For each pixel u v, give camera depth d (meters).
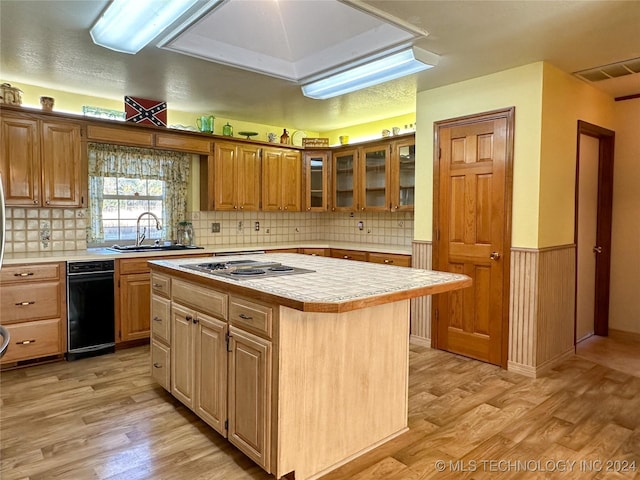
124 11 2.37
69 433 2.44
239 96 4.15
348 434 2.21
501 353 3.53
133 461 2.18
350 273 2.48
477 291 3.69
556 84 3.40
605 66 3.34
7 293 3.32
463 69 3.40
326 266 2.80
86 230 4.22
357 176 5.19
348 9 2.71
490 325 3.61
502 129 3.46
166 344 2.84
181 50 2.96
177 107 4.59
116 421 2.59
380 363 2.35
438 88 3.89
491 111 3.52
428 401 2.90
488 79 3.53
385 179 4.87
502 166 3.47
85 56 3.13
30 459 2.18
